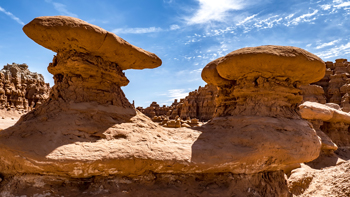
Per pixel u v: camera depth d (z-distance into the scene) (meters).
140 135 5.88
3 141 4.59
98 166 4.86
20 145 4.57
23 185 4.73
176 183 5.83
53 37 5.48
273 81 6.71
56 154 4.59
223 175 6.14
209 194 5.73
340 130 17.25
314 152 6.58
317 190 8.30
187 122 17.89
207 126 7.59
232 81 7.85
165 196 5.46
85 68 5.84
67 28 5.27
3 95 31.16
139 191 5.35
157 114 45.84
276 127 6.29
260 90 6.64
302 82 7.30
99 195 4.95
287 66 6.27
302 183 8.93
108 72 6.38
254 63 6.32
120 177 5.35
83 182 5.12
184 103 38.03
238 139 6.23
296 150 6.17
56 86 6.02
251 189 6.16
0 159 4.66
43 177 4.82
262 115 6.58
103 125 5.68
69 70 5.88
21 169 4.62
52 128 5.07
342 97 25.17
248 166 6.03
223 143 6.23
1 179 4.84
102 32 5.62
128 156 5.14
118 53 6.21
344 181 7.70
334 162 13.75
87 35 5.42
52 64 6.29
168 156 5.53
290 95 6.89
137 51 6.55
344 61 29.48
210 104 35.75
